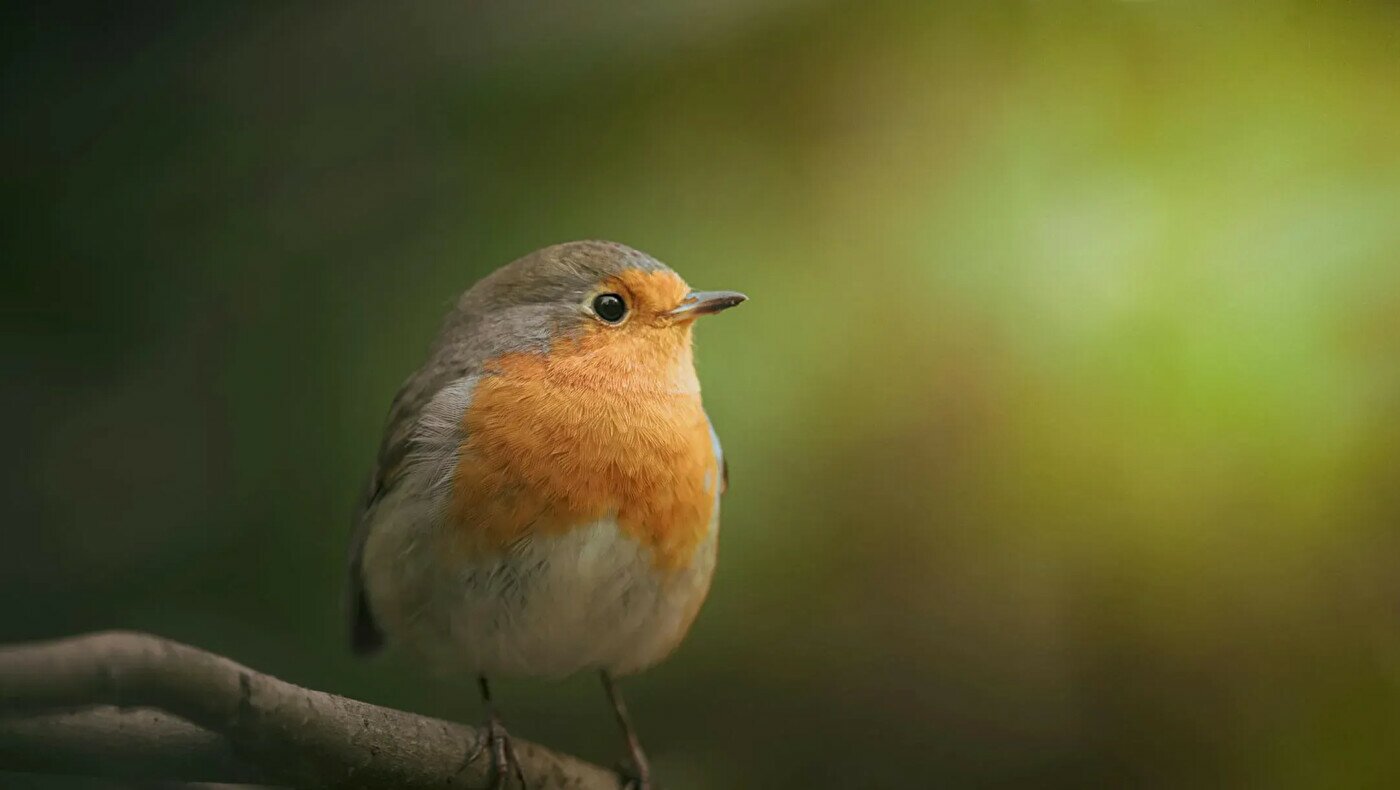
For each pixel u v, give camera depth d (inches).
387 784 138.3
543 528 139.3
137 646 135.8
